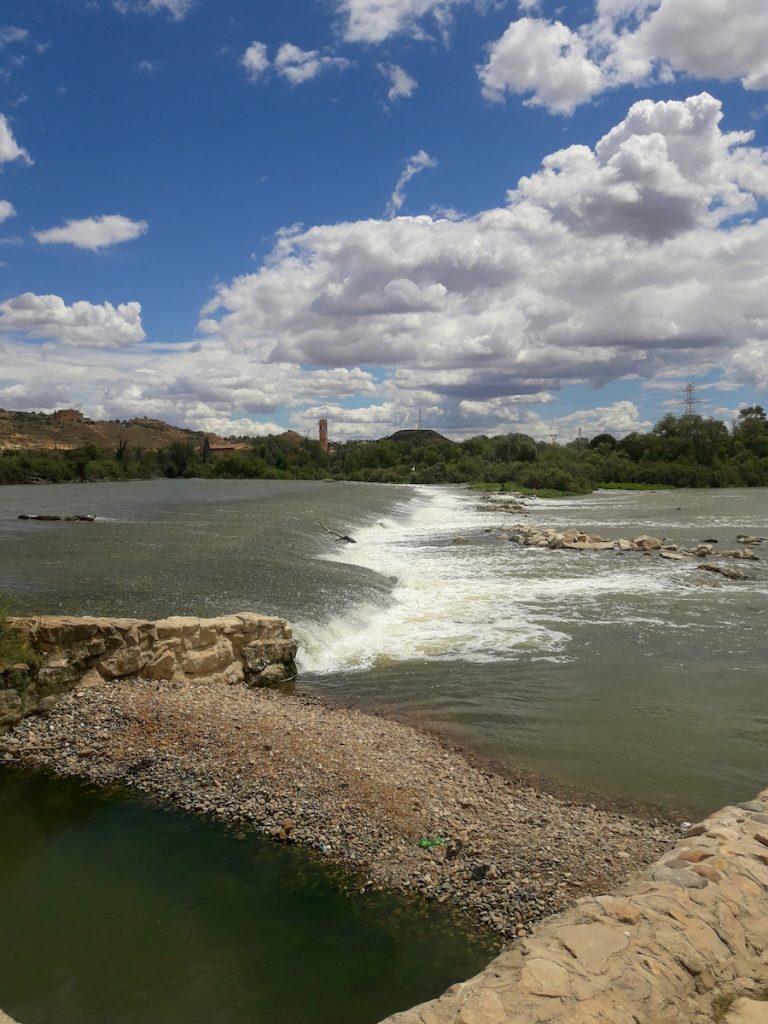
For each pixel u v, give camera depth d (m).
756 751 12.59
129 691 13.83
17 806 10.09
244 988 6.61
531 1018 4.70
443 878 8.28
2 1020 6.15
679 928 5.71
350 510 54.00
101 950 7.14
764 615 23.33
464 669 17.38
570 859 8.71
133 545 30.53
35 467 100.50
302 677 16.80
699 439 129.75
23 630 13.52
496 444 143.12
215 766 11.05
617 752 12.48
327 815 9.63
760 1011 4.90
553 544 40.28
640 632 21.02
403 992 6.54
